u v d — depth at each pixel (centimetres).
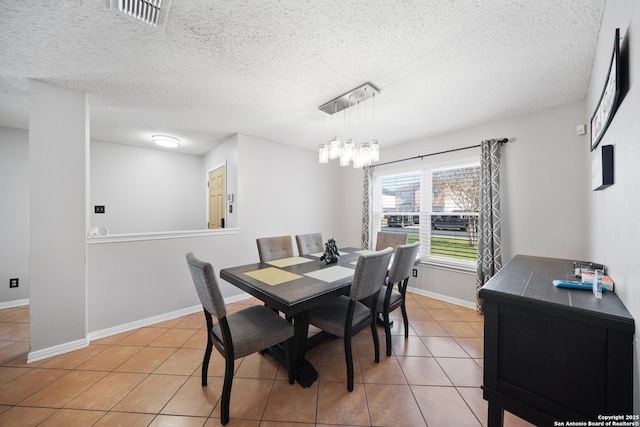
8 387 164
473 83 201
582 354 87
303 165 420
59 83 201
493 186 272
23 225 309
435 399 155
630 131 92
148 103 241
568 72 185
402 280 230
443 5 124
